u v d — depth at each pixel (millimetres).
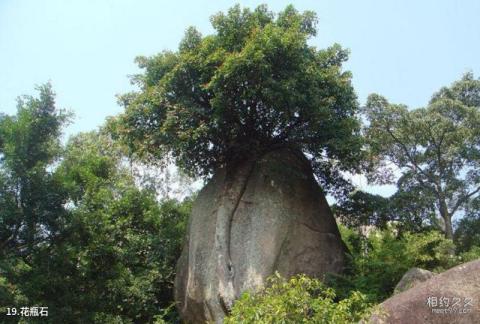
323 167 14758
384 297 11039
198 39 13945
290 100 11969
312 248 12352
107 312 13992
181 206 18953
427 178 15539
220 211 12758
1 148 12602
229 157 14039
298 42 12188
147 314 15172
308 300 7641
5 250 11898
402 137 15562
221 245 12141
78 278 13367
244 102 12586
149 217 17422
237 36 13062
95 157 17844
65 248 12727
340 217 15367
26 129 12477
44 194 12070
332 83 13000
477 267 7586
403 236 13172
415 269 10492
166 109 12938
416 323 7184
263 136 13695
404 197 14477
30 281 11945
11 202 11688
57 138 13578
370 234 14703
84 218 13367
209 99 13102
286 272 11664
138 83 14305
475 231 15273
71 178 14062
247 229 12383
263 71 11750
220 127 12836
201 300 12102
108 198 15703
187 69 12922
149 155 13945
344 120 12633
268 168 13258
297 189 13211
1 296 11266
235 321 7641
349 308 8117
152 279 15469
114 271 14078
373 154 14945
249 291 10281
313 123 12531
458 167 15492
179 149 12648
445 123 14953
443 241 12242
